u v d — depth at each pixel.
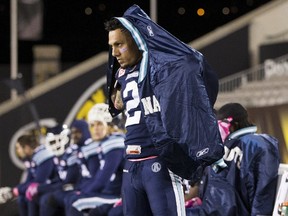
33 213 16.05
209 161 8.52
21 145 16.80
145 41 8.69
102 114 13.46
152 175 8.87
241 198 9.88
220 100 19.91
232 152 9.88
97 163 14.12
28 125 20.62
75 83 20.61
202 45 20.56
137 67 8.96
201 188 10.23
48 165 16.09
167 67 8.56
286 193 9.38
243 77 20.25
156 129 8.63
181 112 8.50
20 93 19.48
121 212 12.07
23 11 22.78
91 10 35.50
